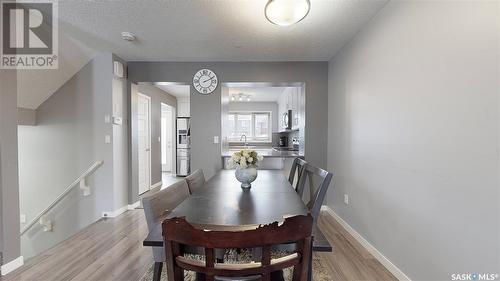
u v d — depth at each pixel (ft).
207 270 2.54
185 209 4.66
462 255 4.53
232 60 12.25
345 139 10.03
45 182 11.07
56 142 11.03
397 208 6.48
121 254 7.68
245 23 8.28
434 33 5.16
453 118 4.70
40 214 10.62
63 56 9.89
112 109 11.00
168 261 2.62
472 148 4.33
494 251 3.98
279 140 24.16
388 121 6.87
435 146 5.15
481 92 4.16
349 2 6.89
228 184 7.09
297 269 2.81
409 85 5.97
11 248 6.50
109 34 9.11
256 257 3.61
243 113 25.14
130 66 12.34
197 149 12.59
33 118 10.86
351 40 9.45
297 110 15.05
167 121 25.39
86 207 11.04
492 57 3.98
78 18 7.92
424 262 5.50
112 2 7.00
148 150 17.31
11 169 6.46
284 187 6.69
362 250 8.05
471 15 4.33
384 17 7.07
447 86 4.83
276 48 10.53
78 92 10.95
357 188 8.84
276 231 2.56
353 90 9.25
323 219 11.12
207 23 8.27
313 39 9.53
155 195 4.64
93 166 10.76
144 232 9.43
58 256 7.54
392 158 6.69
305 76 12.39
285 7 5.90
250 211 4.53
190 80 12.48
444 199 4.93
